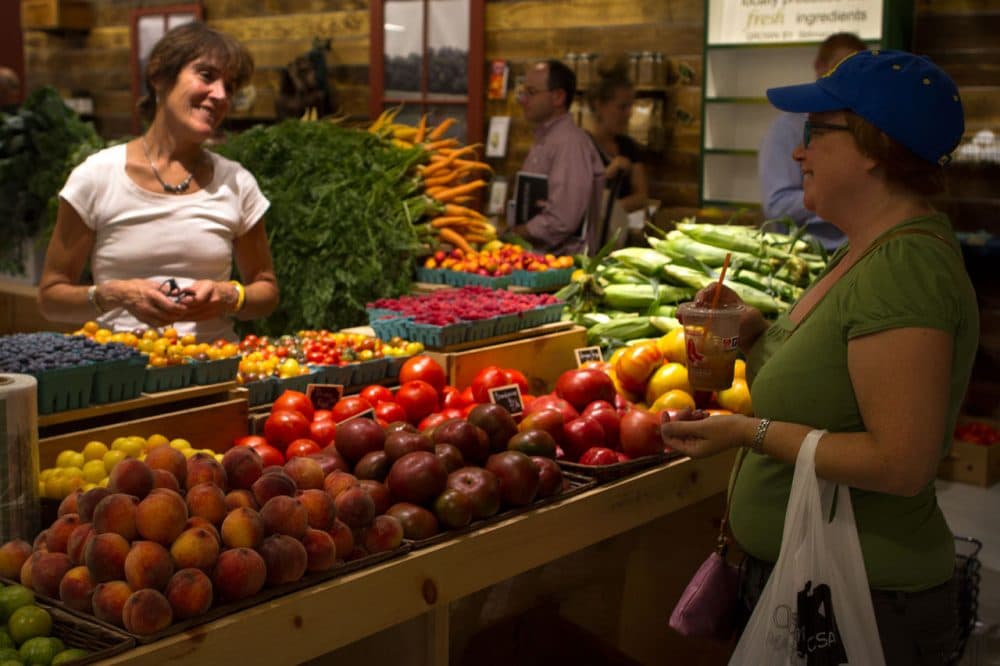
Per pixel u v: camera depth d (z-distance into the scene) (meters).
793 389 1.77
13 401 1.77
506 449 2.21
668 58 6.43
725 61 6.17
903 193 1.74
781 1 5.82
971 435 5.19
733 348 2.02
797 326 1.88
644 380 2.78
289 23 8.30
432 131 5.36
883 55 1.72
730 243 3.73
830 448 1.68
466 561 1.93
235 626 1.56
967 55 5.56
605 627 2.58
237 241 3.30
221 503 1.64
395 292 4.29
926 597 1.78
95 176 3.01
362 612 1.75
